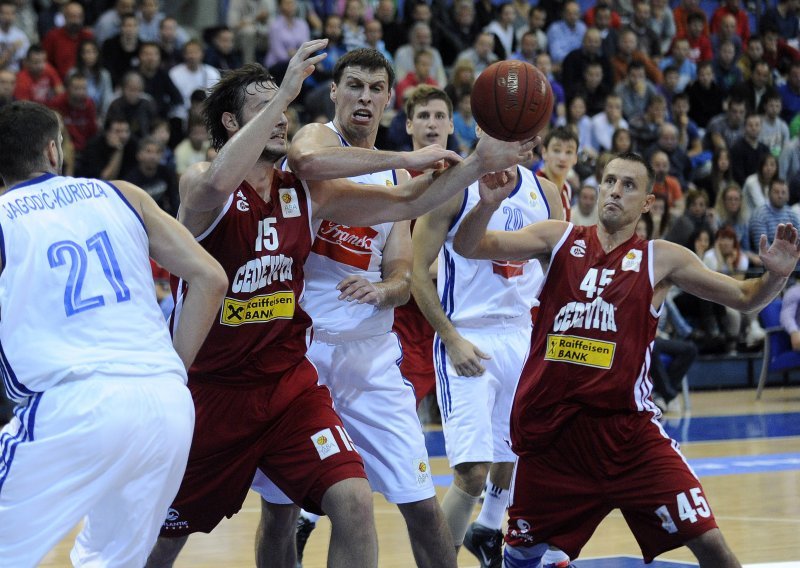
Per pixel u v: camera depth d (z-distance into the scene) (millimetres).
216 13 33656
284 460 9289
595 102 33562
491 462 11891
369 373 10312
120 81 28188
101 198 7953
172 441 7727
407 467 10219
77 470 7367
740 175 33156
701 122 36188
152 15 30000
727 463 19938
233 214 9109
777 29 40938
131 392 7520
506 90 8805
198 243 8461
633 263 10102
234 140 8438
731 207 31188
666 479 9680
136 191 8195
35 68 26906
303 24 31328
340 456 9125
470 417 11891
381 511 16453
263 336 9328
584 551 13438
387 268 10656
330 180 9711
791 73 37906
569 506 10117
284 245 9344
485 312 12383
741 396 29938
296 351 9641
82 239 7730
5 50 27859
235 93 9508
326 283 10484
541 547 10477
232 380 9328
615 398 9930
